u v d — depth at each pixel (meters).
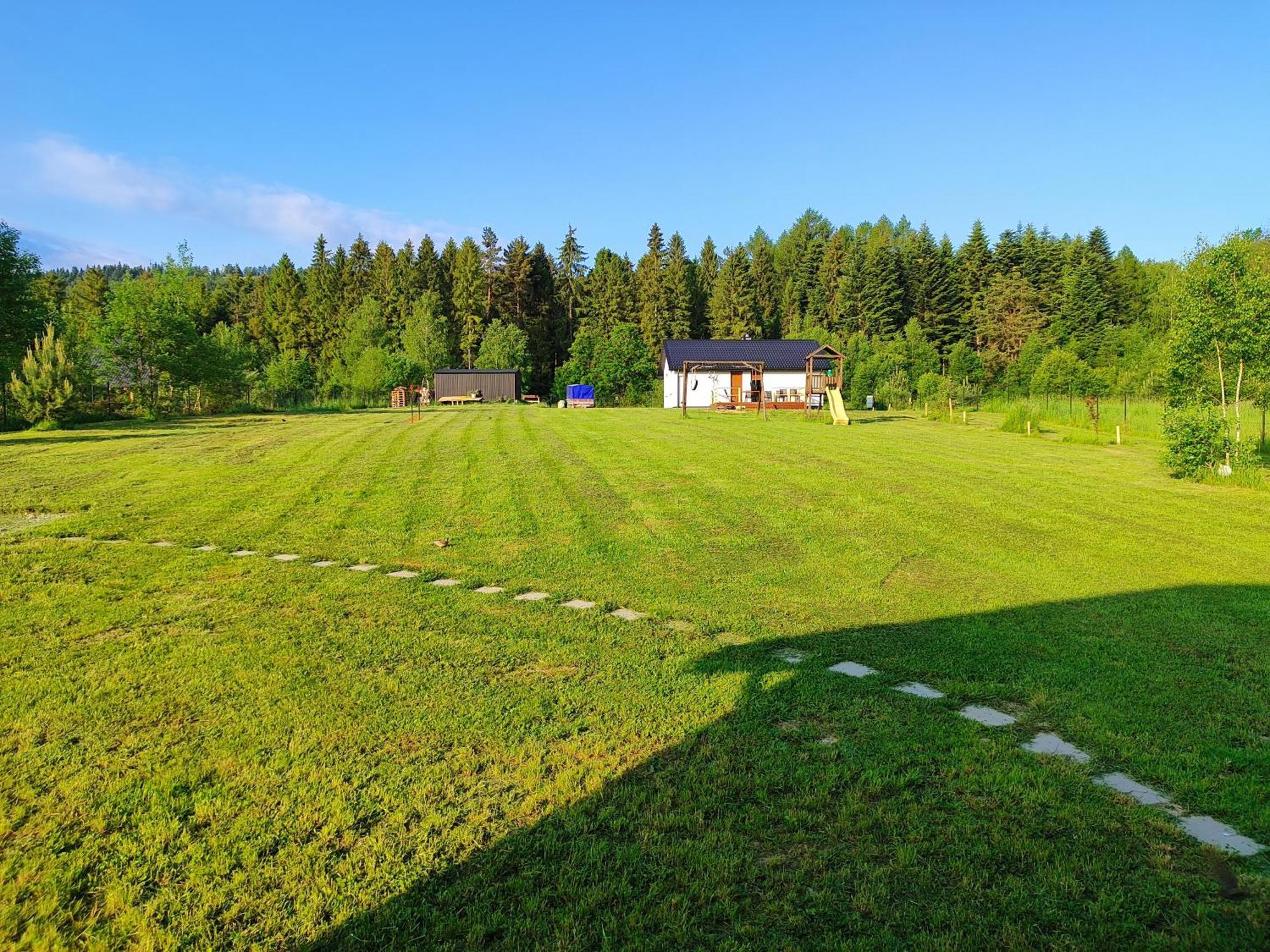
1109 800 3.29
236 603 6.20
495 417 29.88
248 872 2.83
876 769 3.55
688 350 43.72
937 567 7.39
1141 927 2.54
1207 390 13.61
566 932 2.53
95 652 5.05
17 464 15.02
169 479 12.93
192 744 3.79
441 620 5.80
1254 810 3.21
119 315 31.31
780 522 9.48
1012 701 4.36
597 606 6.19
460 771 3.55
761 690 4.49
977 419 28.80
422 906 2.65
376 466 14.61
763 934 2.52
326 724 4.02
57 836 3.04
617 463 15.02
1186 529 9.05
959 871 2.84
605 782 3.44
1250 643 5.26
